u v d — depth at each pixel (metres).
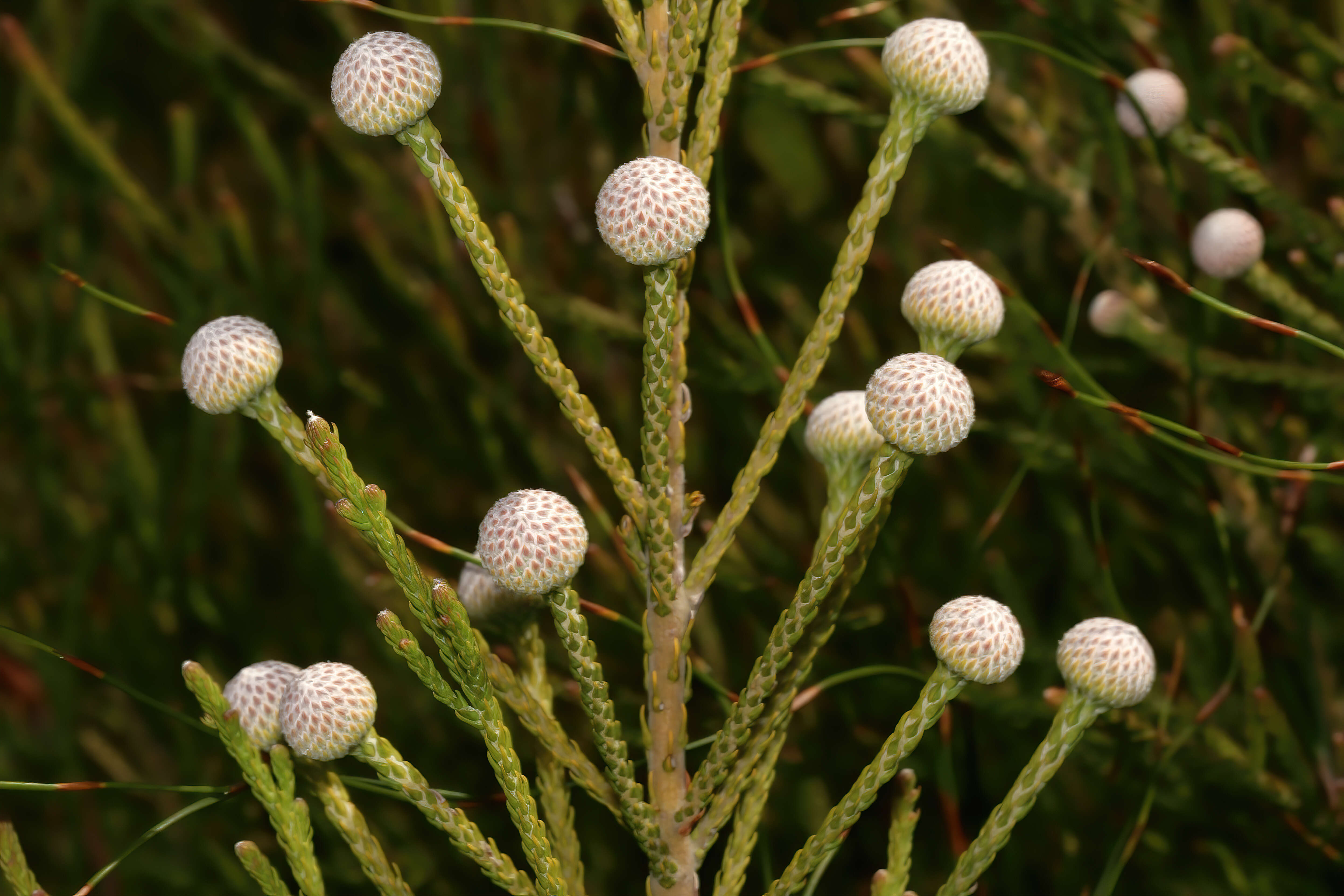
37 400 0.88
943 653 0.55
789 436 0.81
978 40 0.67
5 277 0.93
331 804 0.57
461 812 0.56
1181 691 0.76
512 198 0.83
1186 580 0.79
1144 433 0.70
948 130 0.72
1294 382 0.68
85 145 0.77
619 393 0.83
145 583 0.85
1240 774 0.68
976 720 0.76
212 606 0.85
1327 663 0.71
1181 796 0.72
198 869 0.82
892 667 0.61
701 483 0.82
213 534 0.88
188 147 0.83
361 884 0.78
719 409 0.81
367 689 0.55
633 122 0.84
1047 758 0.56
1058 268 0.85
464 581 0.58
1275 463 0.58
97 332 0.87
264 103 0.95
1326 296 0.67
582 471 0.82
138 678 0.85
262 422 0.57
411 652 0.55
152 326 0.93
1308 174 0.76
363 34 0.86
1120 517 0.79
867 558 0.57
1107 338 0.83
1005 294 0.71
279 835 0.56
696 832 0.57
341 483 0.54
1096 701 0.56
